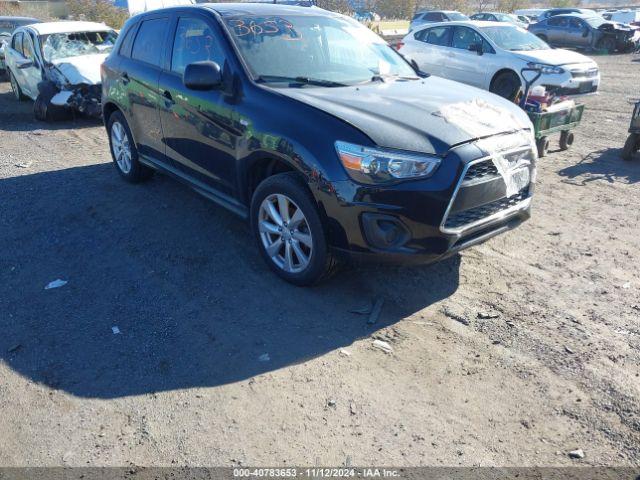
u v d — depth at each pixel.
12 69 11.35
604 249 4.70
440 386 3.07
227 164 4.33
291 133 3.68
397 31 29.69
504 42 11.38
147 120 5.36
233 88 4.19
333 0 34.06
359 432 2.76
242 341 3.47
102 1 26.14
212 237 4.90
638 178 6.60
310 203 3.63
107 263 4.49
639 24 26.17
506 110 4.09
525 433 2.75
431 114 3.74
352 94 4.04
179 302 3.91
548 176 6.67
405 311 3.79
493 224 3.75
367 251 3.51
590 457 2.60
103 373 3.20
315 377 3.14
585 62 10.65
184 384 3.11
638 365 3.21
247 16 4.66
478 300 3.91
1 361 3.31
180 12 5.01
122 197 5.87
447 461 2.59
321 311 3.78
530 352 3.34
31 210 5.57
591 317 3.70
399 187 3.35
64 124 9.58
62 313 3.80
